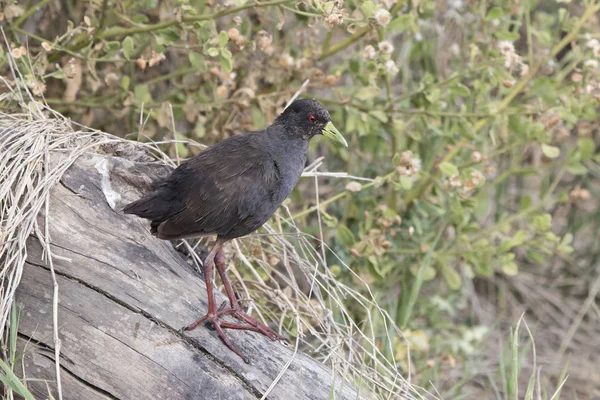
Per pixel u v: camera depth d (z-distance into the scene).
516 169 12.01
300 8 10.47
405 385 8.33
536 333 13.66
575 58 10.92
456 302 13.52
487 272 11.35
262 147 7.82
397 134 11.29
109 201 7.62
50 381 7.09
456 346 11.80
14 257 7.11
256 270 9.57
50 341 7.11
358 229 11.66
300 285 11.37
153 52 9.46
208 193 7.43
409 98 11.20
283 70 10.62
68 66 9.35
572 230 14.47
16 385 6.46
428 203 11.21
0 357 7.20
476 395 12.09
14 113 8.99
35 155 7.62
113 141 8.27
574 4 15.68
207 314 7.38
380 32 10.30
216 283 9.25
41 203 7.34
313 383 7.36
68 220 7.43
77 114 11.38
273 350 7.50
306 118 7.98
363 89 10.26
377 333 11.33
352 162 12.36
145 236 7.62
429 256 10.90
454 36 13.14
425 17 11.41
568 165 11.86
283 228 10.59
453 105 12.51
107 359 7.08
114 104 10.69
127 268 7.38
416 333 11.02
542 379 12.58
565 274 14.64
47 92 11.40
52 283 7.23
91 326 7.14
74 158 7.70
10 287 7.09
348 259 11.60
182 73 10.55
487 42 10.71
